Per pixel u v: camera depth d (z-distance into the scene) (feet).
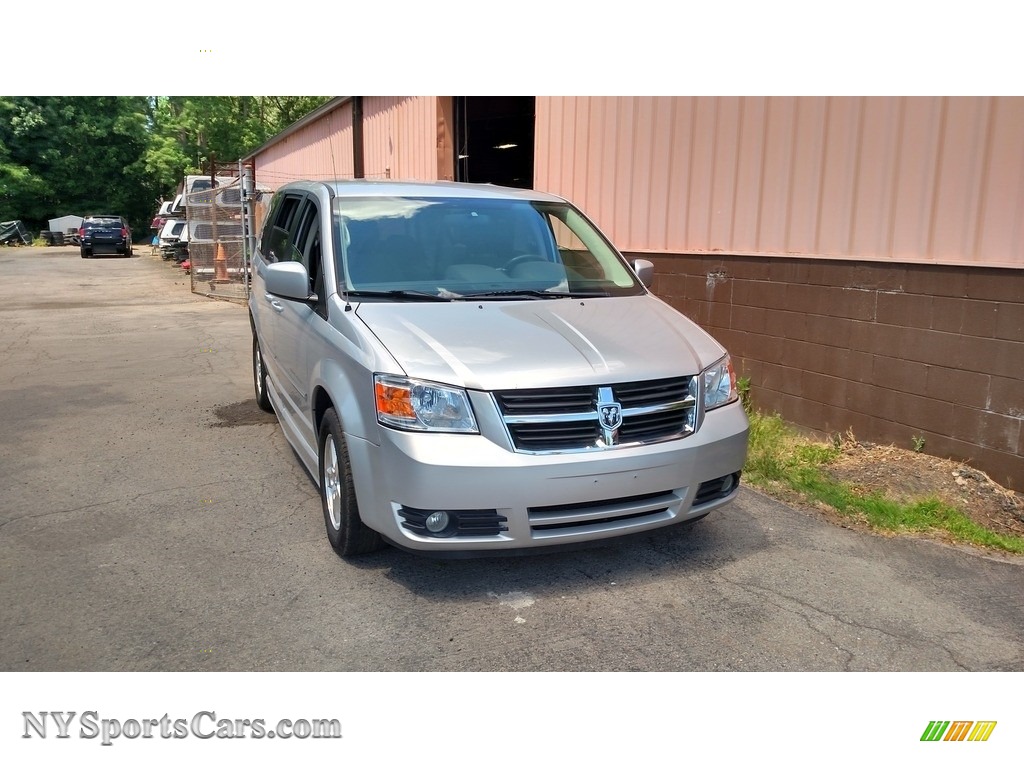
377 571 13.55
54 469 18.58
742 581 13.48
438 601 12.61
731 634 11.87
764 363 22.80
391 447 11.90
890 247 19.24
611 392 12.32
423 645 11.43
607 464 12.07
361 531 13.33
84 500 16.65
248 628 11.76
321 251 15.53
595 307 15.01
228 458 19.44
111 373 29.66
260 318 21.18
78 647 11.23
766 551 14.67
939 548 14.92
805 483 17.65
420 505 11.71
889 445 19.56
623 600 12.78
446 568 13.70
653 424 12.73
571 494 11.96
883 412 19.65
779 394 22.41
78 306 52.90
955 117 17.67
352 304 13.98
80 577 13.24
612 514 12.39
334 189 16.94
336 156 58.39
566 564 13.97
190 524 15.43
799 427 21.88
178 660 11.00
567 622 12.10
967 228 17.65
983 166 17.25
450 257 15.70
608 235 28.63
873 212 19.56
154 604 12.39
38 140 163.84
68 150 167.63
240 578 13.25
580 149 29.94
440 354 12.32
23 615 12.03
